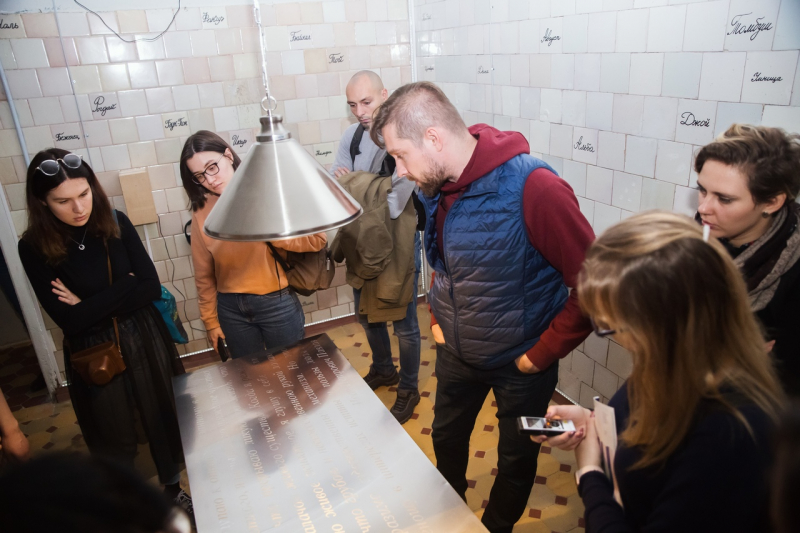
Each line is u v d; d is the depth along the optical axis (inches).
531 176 59.3
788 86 61.1
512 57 107.9
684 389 33.0
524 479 72.2
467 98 126.9
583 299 36.6
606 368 99.1
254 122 133.0
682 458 33.5
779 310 48.9
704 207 51.3
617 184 89.1
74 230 79.0
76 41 112.3
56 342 127.0
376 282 99.0
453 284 66.6
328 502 49.1
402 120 60.3
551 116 101.0
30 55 109.8
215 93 127.0
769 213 48.8
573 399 110.9
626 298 33.0
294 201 44.3
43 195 73.2
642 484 37.3
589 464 44.0
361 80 108.0
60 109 114.9
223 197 46.4
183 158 82.0
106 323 81.9
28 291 120.7
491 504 75.6
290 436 58.6
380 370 121.8
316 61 134.8
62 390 129.8
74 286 79.9
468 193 62.1
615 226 35.9
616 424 42.0
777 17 60.9
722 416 31.8
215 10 121.5
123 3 113.8
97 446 84.2
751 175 46.9
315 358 74.6
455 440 79.2
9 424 72.0
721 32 67.5
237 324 89.9
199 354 142.1
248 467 54.3
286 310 89.5
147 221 125.0
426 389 122.3
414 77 147.5
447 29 127.7
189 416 63.2
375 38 139.9
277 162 45.8
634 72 81.4
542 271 64.8
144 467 101.0
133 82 119.0
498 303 64.6
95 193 78.7
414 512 47.3
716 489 31.5
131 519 19.4
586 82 90.9
